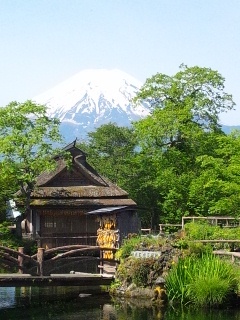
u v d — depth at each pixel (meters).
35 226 62.75
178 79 66.25
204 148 61.41
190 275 30.06
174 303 30.11
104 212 39.06
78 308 30.89
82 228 63.22
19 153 59.38
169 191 60.56
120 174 77.31
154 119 62.69
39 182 65.62
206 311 28.91
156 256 32.66
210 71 65.56
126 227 40.06
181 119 61.38
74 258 34.59
